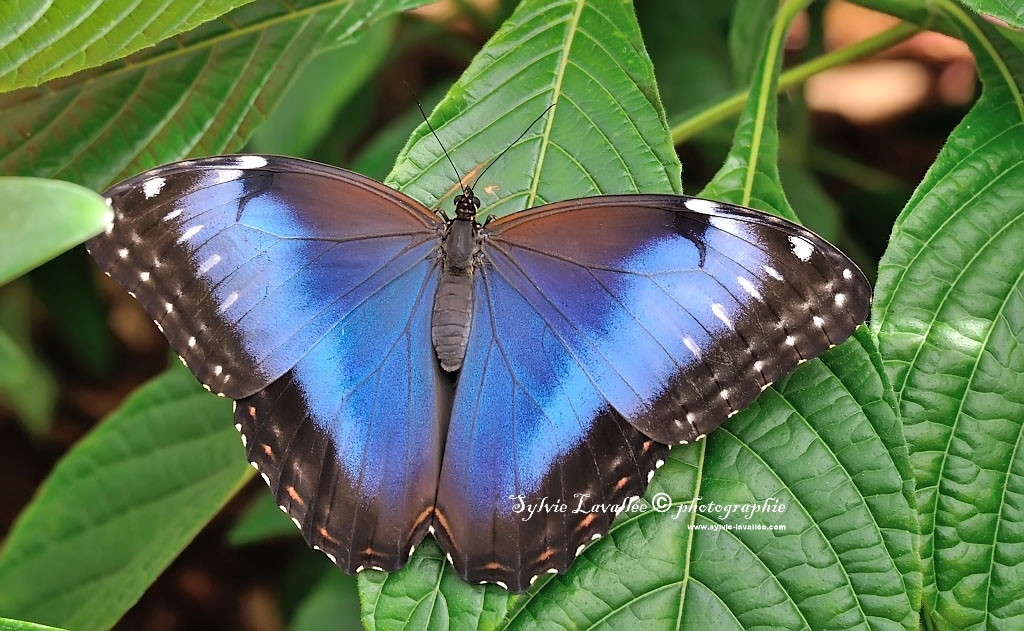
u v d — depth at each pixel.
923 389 0.48
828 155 0.62
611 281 0.49
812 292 0.48
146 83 0.51
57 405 0.71
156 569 0.53
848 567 0.48
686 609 0.48
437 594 0.48
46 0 0.47
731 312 0.48
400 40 0.63
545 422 0.49
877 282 0.49
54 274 0.63
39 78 0.48
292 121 0.55
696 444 0.48
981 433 0.48
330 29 0.52
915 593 0.47
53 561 0.55
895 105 0.73
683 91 0.62
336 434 0.49
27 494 0.70
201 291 0.49
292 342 0.49
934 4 0.51
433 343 0.50
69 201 0.43
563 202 0.49
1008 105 0.49
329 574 0.58
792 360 0.48
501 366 0.49
